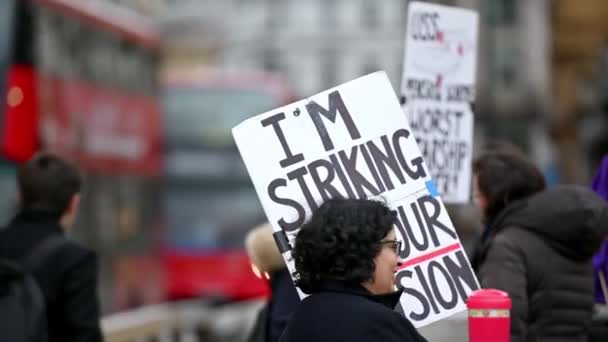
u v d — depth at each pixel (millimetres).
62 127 22906
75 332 9117
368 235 6172
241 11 138125
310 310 6199
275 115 7477
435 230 7664
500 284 8594
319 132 7523
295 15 139000
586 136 40719
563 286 8719
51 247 9211
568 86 85188
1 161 20703
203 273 34062
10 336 7504
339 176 7504
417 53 10328
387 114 7617
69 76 23578
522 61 105438
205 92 34781
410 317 7676
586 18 85375
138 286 27875
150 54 29156
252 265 10102
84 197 24328
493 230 8938
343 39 138250
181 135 34562
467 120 10453
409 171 7625
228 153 34625
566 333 8789
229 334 24812
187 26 126250
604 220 8711
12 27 21188
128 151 27297
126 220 26953
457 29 10406
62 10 23391
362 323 6078
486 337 6613
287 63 138500
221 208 34344
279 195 7418
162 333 20016
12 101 20875
